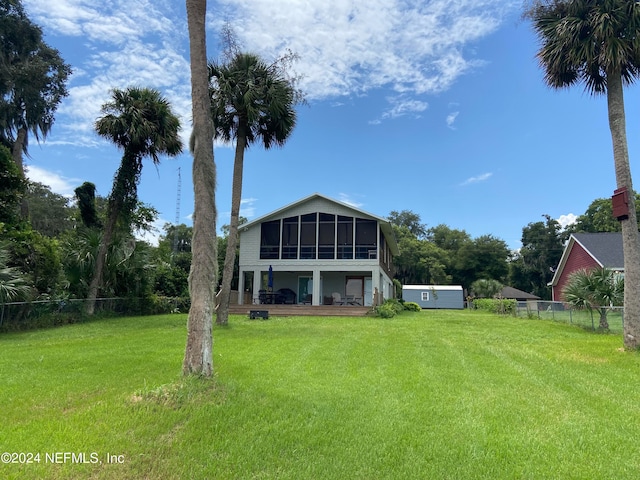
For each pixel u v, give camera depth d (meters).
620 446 3.92
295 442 3.87
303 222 23.81
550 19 9.95
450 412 4.81
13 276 12.16
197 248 5.75
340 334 11.72
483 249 48.50
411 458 3.61
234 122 15.15
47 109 22.23
